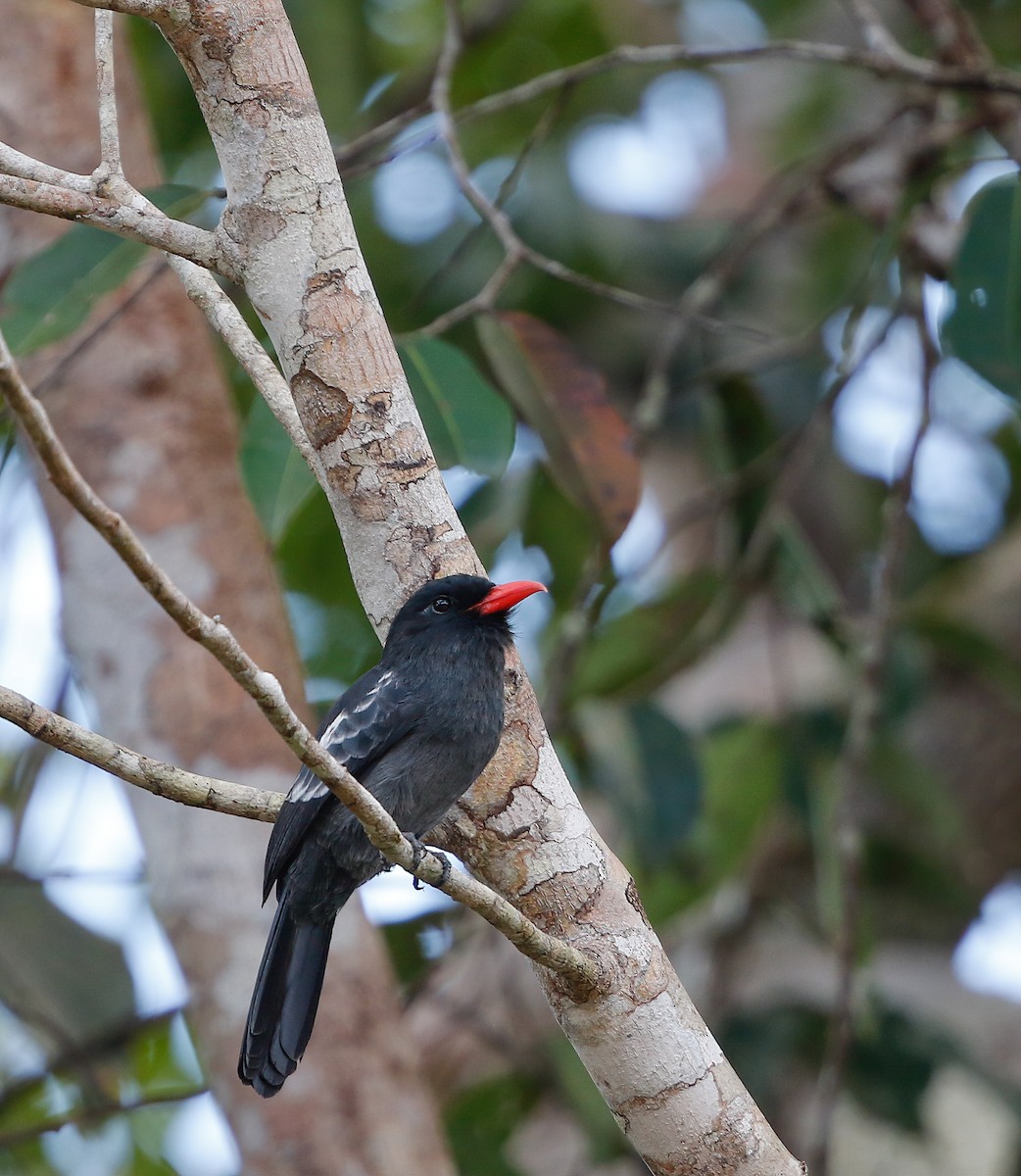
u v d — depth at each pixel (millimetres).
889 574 10781
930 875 12750
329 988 9695
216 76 6086
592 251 13828
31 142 10711
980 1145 12695
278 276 6125
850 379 11266
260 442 8477
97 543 10133
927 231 11648
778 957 13070
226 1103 9484
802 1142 12281
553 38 14742
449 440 8398
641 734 10664
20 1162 11922
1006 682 12086
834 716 11758
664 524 14180
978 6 14672
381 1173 9305
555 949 5637
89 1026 11414
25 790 11461
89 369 10367
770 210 11797
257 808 5625
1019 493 14188
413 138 9211
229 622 10094
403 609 6246
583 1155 12281
